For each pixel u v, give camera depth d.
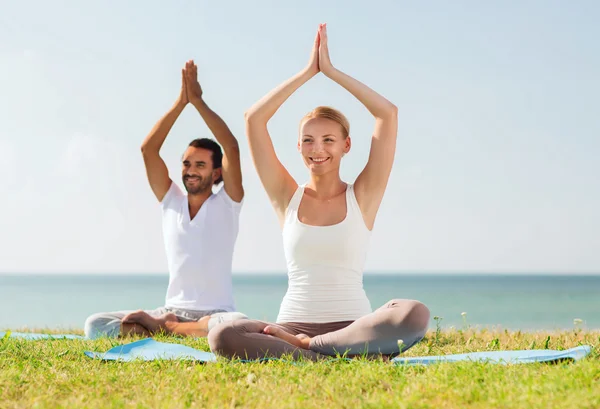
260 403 3.37
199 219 7.99
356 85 5.11
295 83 5.22
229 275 8.05
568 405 3.09
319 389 3.62
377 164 4.98
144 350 5.52
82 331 9.33
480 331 7.75
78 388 3.85
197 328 7.48
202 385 3.78
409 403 3.17
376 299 58.50
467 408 3.18
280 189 5.21
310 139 5.01
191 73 7.93
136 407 3.28
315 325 4.85
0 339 5.62
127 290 87.56
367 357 4.60
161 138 8.15
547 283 123.19
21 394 3.76
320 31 5.25
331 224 4.94
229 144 7.88
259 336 4.62
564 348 5.41
